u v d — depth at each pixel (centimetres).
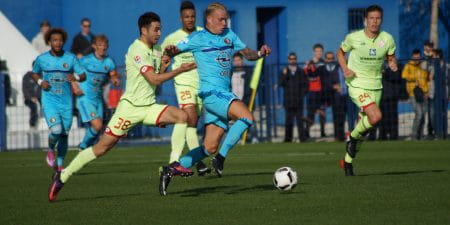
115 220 1942
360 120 2733
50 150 3331
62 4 6006
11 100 4816
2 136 4703
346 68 2734
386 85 4731
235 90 4747
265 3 6191
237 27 6141
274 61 6359
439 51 5041
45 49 5378
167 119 2322
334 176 2748
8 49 5084
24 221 1969
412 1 6469
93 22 5906
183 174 2269
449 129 4734
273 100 4853
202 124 4650
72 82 3192
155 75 2238
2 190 2584
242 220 1891
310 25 6266
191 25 3038
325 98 4797
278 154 3872
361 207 2025
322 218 1888
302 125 4806
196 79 3078
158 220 1922
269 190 2400
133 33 5875
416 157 3497
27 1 6025
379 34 2752
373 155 3662
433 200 2109
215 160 2339
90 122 3569
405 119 4847
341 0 6316
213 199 2230
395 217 1877
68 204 2225
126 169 3272
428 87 4728
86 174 3088
